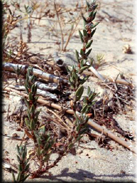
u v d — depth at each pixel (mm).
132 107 3170
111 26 5699
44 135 1864
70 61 3740
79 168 2277
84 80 2068
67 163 2309
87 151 2488
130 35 5383
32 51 3885
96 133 2699
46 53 3889
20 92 2945
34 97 1929
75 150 2471
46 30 4758
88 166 2316
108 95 3195
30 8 4316
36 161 2174
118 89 3375
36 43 4211
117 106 3145
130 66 4031
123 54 4402
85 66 2047
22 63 3348
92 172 2260
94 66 3824
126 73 3812
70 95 3055
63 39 4562
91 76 3582
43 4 5496
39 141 1873
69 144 2037
